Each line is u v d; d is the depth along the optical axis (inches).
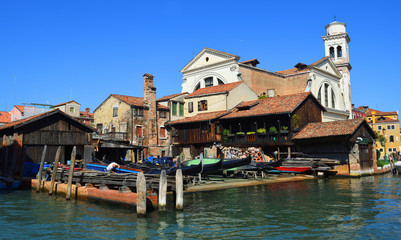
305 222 422.3
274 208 516.7
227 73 1587.1
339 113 1724.9
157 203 522.6
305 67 1771.7
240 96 1446.9
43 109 1534.2
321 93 1692.9
